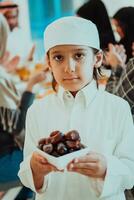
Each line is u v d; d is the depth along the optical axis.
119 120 0.90
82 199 0.89
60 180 0.90
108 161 0.81
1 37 2.28
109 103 0.92
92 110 0.91
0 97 2.33
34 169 0.83
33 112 0.97
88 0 2.09
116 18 2.03
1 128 2.33
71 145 0.75
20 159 2.32
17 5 2.24
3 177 2.33
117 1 2.02
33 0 2.22
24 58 2.29
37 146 0.84
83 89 0.90
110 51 2.02
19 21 2.26
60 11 2.19
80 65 0.84
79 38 0.83
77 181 0.89
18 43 2.29
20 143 2.32
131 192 1.22
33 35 2.27
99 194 0.85
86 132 0.89
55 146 0.76
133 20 2.00
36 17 2.24
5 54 2.30
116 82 1.66
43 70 2.27
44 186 0.89
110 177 0.81
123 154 0.88
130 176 0.86
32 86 2.30
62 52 0.84
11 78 2.32
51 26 0.86
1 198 2.29
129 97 1.28
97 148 0.88
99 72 0.96
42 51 2.27
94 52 0.88
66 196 0.90
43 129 0.93
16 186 2.32
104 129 0.89
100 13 2.04
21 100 2.31
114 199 0.89
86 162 0.77
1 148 2.33
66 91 0.91
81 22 0.85
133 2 2.00
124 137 0.89
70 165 0.75
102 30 2.04
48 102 0.96
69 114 0.92
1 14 2.26
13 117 2.32
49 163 0.76
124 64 1.98
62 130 0.91
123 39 2.01
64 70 0.84
